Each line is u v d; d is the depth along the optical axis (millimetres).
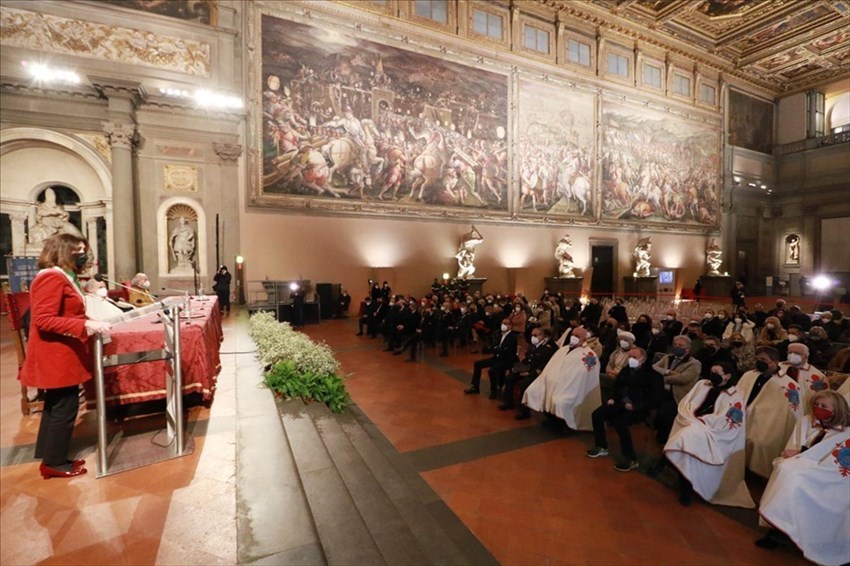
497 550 3252
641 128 22156
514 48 18484
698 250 24438
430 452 4996
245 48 13711
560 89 19688
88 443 3436
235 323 10211
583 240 20734
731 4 20016
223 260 13602
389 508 3070
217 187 13469
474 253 17891
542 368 6281
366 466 3689
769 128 27094
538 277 19594
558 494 4102
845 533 3084
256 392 4863
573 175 20203
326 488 3055
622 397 4906
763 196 26797
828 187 24766
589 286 19703
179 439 3203
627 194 21828
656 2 19625
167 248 13031
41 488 2732
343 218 15445
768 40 22828
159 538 2248
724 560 3176
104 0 12211
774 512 3172
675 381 5164
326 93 14945
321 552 2168
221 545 2199
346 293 15289
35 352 2709
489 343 10727
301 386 5117
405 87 16297
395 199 16250
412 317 9727
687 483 3904
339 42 15109
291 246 14625
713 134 24625
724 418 3977
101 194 12578
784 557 3201
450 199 17344
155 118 12719
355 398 6891
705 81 24250
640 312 13430
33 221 12016
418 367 8906
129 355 3078
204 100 12953
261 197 14016
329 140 15039
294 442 3820
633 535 3467
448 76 17109
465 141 17562
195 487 2766
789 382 4402
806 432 3443
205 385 4133
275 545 2189
